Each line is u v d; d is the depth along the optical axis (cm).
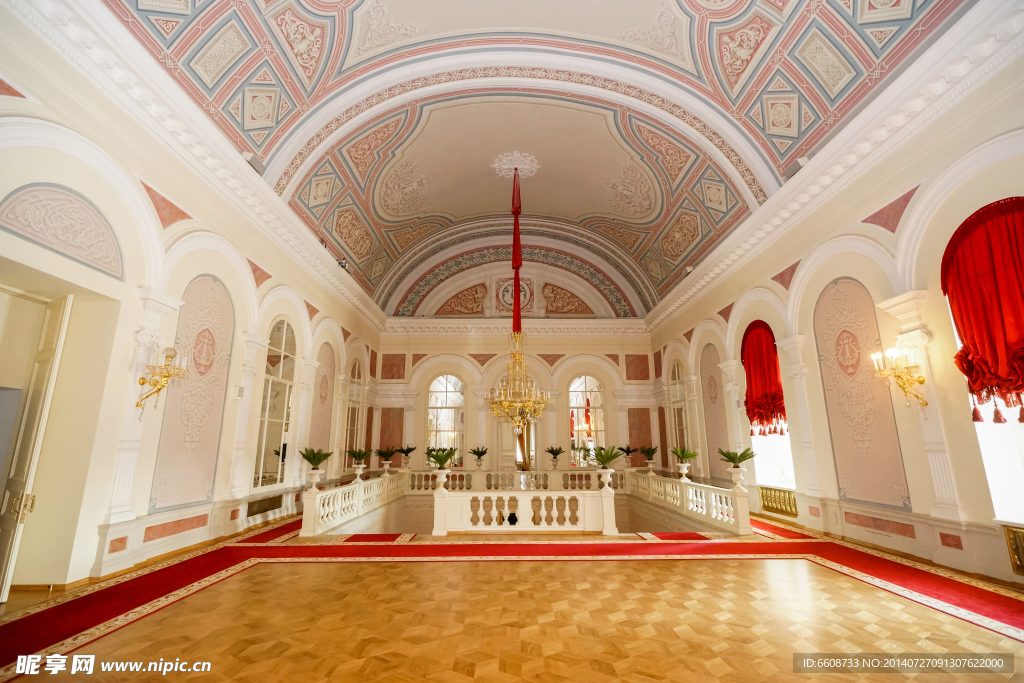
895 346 568
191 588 454
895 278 571
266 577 497
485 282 1587
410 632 356
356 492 873
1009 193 448
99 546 477
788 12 599
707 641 340
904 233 557
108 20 440
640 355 1512
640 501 1178
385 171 1027
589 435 1474
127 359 513
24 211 407
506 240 1546
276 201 759
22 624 360
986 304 463
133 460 517
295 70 677
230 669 295
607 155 1032
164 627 358
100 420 480
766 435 873
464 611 401
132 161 523
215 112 623
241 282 730
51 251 430
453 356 1502
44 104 424
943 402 517
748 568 534
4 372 460
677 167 949
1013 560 448
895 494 580
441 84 809
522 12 709
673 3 658
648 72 766
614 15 700
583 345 1516
